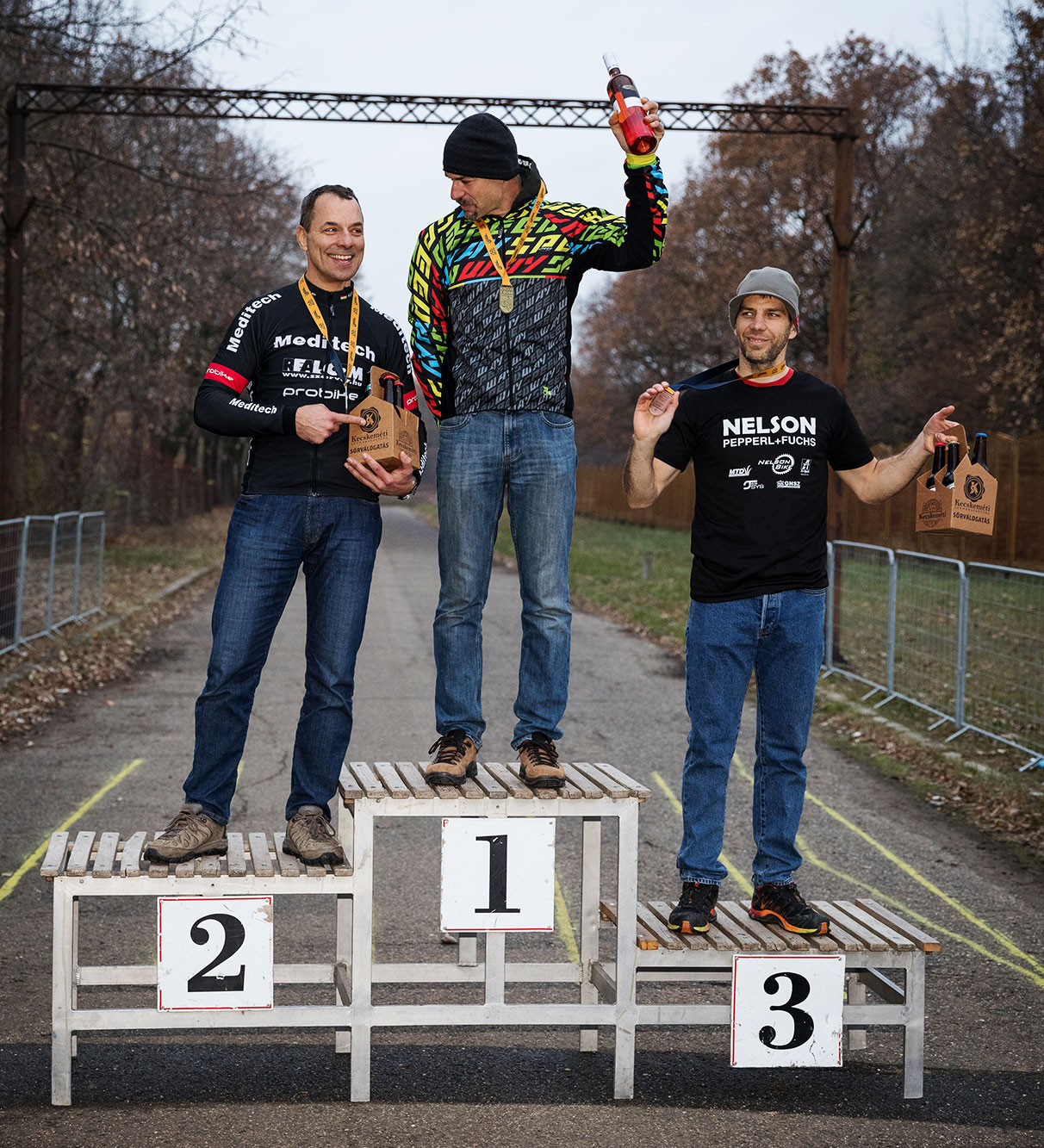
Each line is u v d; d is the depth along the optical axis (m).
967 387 29.28
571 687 11.28
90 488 24.84
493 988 3.73
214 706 3.79
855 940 3.78
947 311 29.89
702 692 3.97
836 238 12.94
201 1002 3.63
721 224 36.28
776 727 3.97
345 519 3.82
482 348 3.72
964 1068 3.97
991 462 19.42
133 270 16.77
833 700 10.38
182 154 20.91
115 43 14.50
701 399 3.98
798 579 3.92
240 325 3.79
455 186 3.67
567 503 3.77
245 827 6.66
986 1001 4.53
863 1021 3.77
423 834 6.54
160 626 15.78
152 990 4.61
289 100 12.88
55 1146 3.32
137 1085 3.76
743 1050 3.74
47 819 6.72
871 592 11.29
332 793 3.93
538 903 3.74
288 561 3.84
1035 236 23.72
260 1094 3.72
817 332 35.84
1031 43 23.17
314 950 4.86
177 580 21.28
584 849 4.18
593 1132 3.48
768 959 3.75
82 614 14.92
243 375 3.79
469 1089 3.78
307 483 3.79
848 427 4.00
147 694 10.86
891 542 21.61
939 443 3.84
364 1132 3.46
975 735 8.95
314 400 3.79
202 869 3.63
